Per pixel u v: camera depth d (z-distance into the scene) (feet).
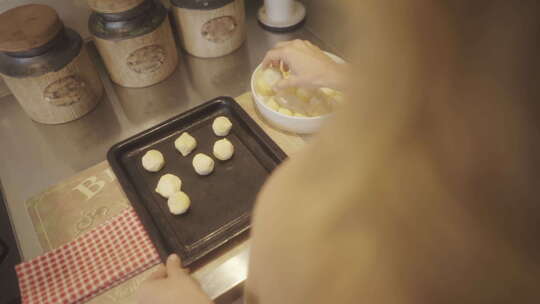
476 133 0.50
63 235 2.01
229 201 2.06
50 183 2.26
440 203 0.55
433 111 0.51
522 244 0.53
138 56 2.52
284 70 2.41
